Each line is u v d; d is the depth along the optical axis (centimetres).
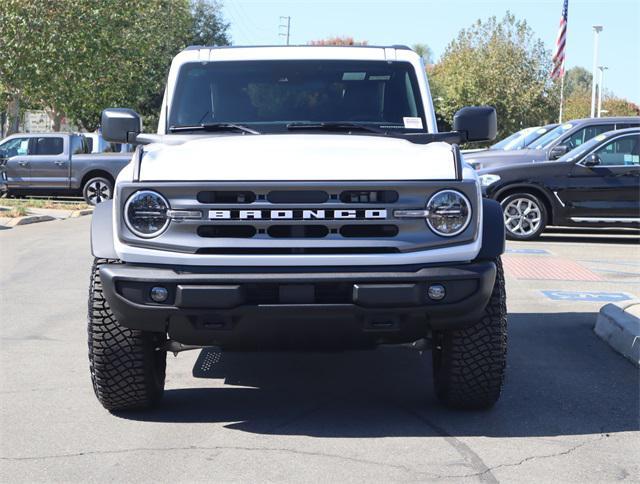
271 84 668
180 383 655
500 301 551
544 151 1808
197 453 501
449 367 556
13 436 530
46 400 607
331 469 476
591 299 994
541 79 5097
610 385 645
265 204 516
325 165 526
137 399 562
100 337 543
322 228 518
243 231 518
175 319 515
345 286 514
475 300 519
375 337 527
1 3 3023
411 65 675
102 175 2436
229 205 515
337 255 516
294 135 608
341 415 575
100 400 565
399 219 520
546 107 5100
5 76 3136
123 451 505
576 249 1448
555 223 1537
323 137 598
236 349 544
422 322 523
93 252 530
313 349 541
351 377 673
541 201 1542
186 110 662
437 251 521
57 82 3262
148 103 5022
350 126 638
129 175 534
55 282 1105
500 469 477
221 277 509
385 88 667
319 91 664
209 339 525
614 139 1530
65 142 2441
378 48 686
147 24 4453
